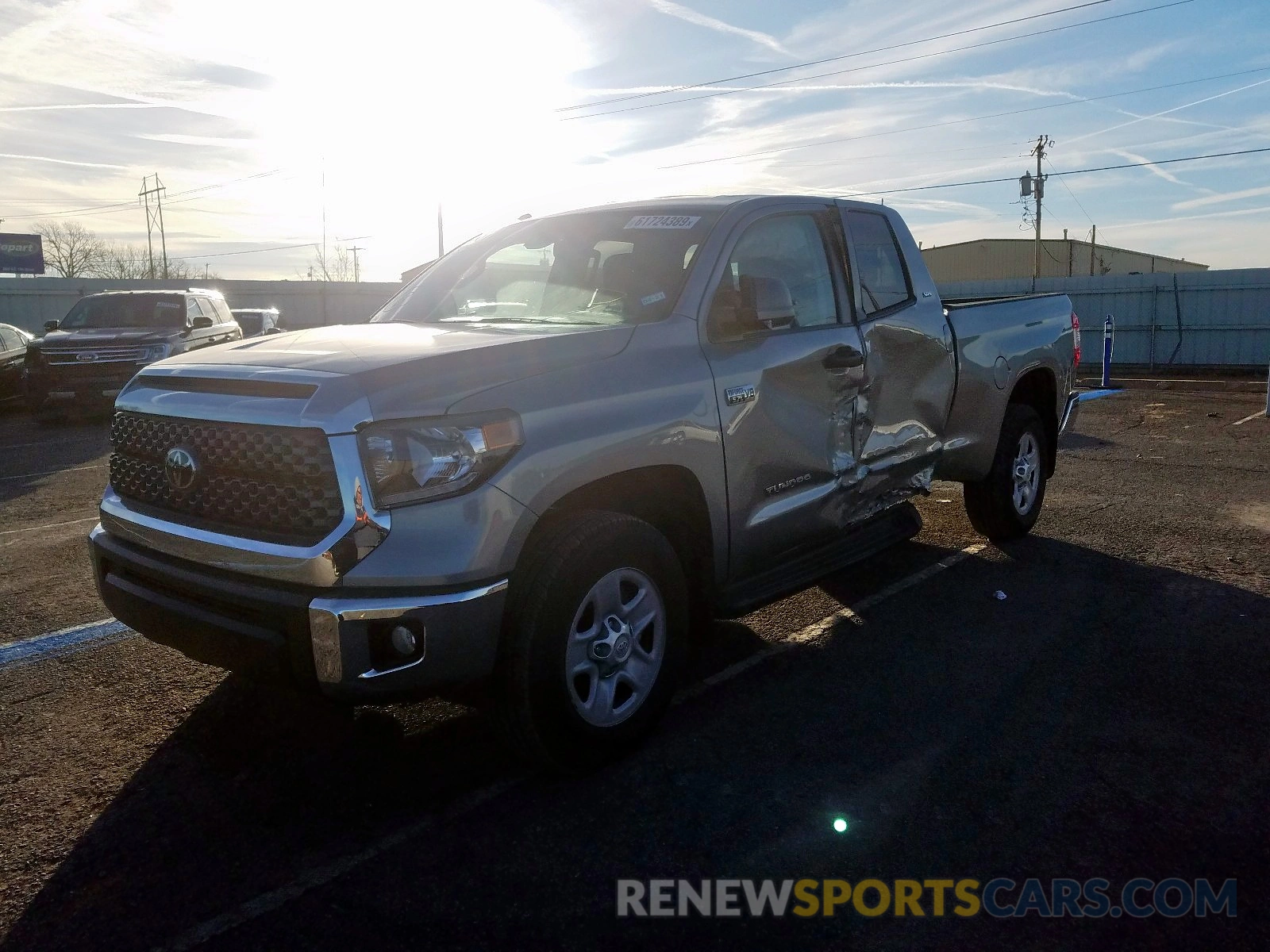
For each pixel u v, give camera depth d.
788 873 2.76
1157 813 3.05
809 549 4.39
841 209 4.66
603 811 3.09
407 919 2.56
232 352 3.51
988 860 2.82
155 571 3.20
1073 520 6.87
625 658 3.30
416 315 4.39
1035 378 6.19
